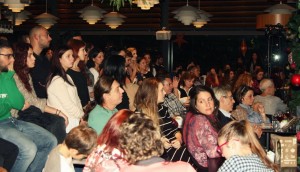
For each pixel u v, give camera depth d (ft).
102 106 16.55
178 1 49.29
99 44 53.36
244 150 12.54
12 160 15.71
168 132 17.66
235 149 12.54
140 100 16.67
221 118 18.39
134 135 9.25
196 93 16.51
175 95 25.79
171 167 9.31
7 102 15.94
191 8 35.22
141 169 9.21
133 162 9.26
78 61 20.43
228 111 19.16
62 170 13.93
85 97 20.43
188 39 52.19
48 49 26.45
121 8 51.19
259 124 22.24
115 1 15.31
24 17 41.93
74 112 18.07
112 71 19.95
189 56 52.31
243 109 22.09
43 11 51.85
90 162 10.82
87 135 13.76
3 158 15.62
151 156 9.30
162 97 17.46
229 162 12.17
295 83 17.78
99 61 24.59
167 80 23.45
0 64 15.79
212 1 48.80
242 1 48.03
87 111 17.57
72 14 52.16
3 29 38.63
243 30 48.42
